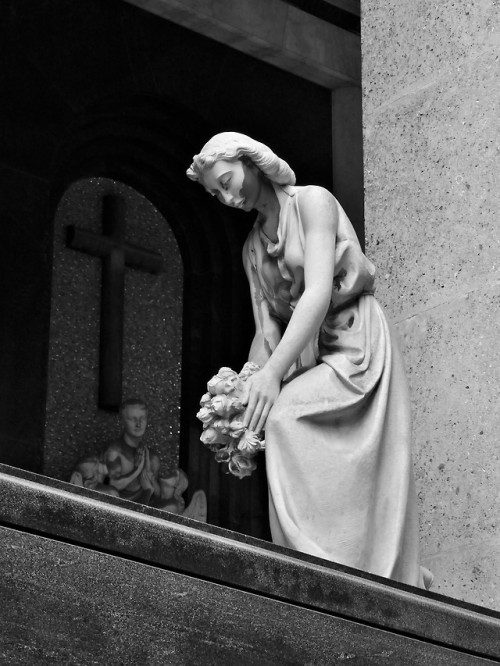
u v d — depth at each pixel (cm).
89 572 379
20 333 1039
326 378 488
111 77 1104
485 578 566
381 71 648
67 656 369
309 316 485
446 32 629
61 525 377
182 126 1155
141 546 391
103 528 385
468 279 598
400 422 496
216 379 484
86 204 1145
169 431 1150
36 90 1077
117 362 1116
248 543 420
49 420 1088
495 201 598
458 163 612
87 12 1102
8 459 1012
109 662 376
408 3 646
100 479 1085
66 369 1106
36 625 366
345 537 475
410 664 440
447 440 589
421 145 626
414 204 622
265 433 483
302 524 473
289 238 502
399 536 483
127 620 382
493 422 580
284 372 485
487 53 614
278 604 415
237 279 1188
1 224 1048
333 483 477
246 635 404
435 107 625
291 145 1179
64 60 1090
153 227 1179
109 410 1118
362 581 440
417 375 604
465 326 595
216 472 1145
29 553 370
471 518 576
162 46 1128
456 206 609
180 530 401
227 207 1191
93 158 1135
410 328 610
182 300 1182
